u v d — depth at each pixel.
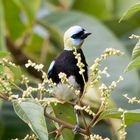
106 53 7.23
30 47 15.82
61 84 9.09
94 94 11.20
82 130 7.55
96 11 17.05
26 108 7.03
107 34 12.84
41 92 7.39
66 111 8.76
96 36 12.72
